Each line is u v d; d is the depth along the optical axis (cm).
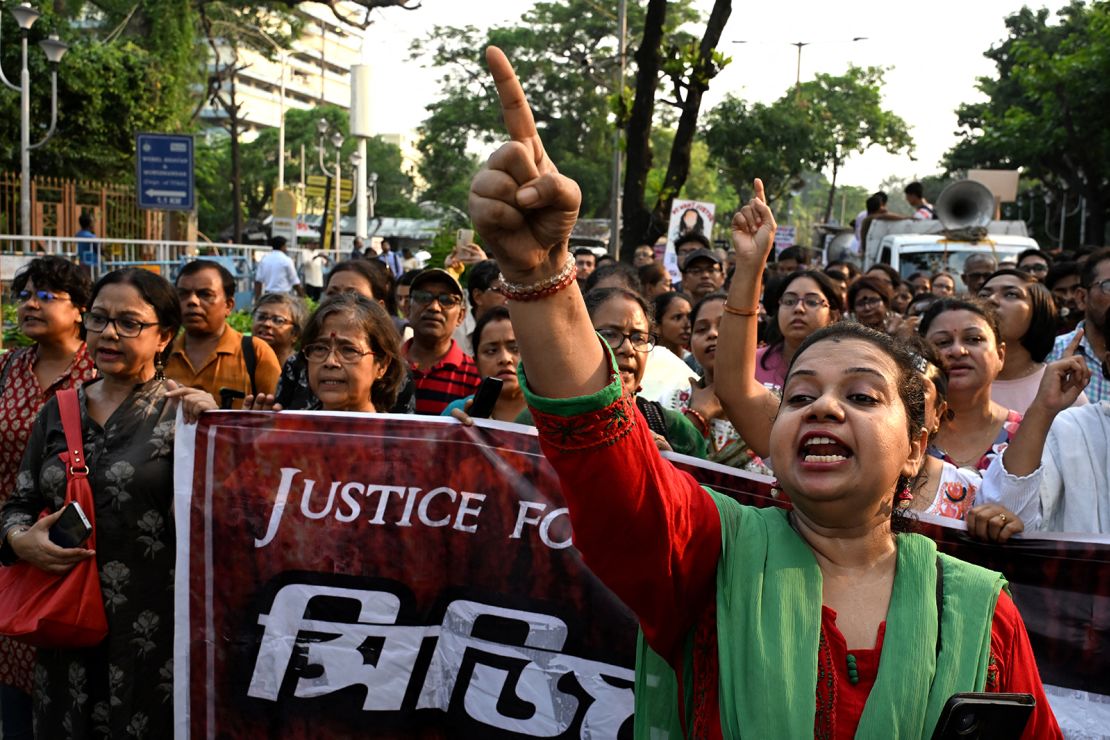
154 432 325
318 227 5434
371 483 302
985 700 168
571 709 287
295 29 3700
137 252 1989
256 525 307
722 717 182
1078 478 311
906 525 213
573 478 178
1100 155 3011
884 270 868
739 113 3941
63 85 2347
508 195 162
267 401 328
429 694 297
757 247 284
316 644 302
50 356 417
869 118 4569
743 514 200
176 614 307
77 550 309
